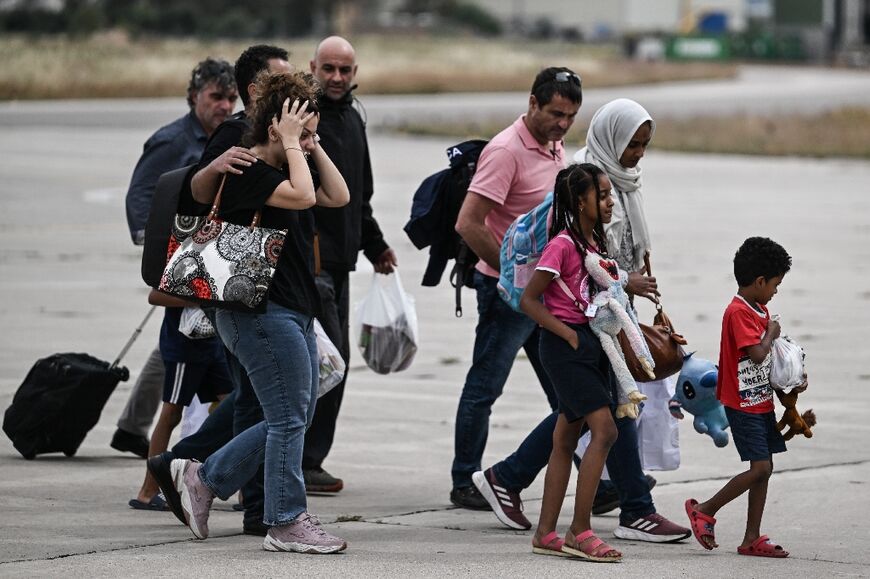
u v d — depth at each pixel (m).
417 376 34.00
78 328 38.84
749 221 70.62
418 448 27.16
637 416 19.48
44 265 50.97
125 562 18.45
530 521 21.89
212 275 18.42
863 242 62.84
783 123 148.00
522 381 34.12
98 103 157.00
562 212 19.27
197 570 18.03
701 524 19.77
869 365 35.44
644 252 21.86
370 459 26.25
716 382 20.55
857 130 142.12
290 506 19.17
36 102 157.25
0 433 28.03
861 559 19.34
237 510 22.56
